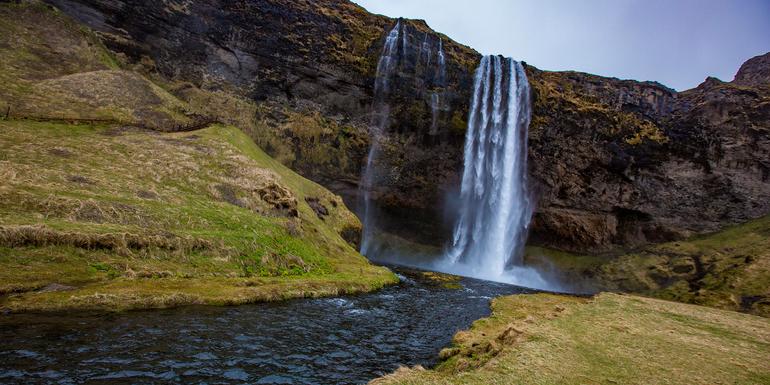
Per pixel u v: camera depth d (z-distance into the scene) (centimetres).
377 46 6631
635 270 6525
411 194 6919
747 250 5866
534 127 6919
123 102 4538
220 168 3962
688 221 7094
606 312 2500
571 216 7269
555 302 3428
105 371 1127
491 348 1630
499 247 7006
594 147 6962
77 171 2814
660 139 7025
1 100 3547
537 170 7088
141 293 1825
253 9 6241
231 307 1989
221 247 2620
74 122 3806
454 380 1152
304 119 6388
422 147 6775
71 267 1861
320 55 6438
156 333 1481
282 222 3606
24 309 1479
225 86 6059
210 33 6031
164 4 5734
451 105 6731
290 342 1633
